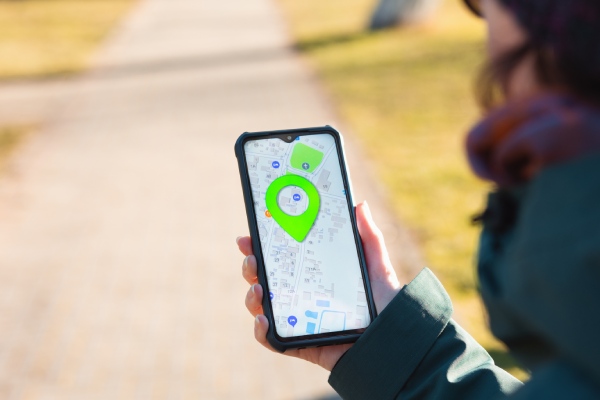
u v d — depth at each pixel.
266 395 3.96
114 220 6.41
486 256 0.80
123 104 10.80
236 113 10.04
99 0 24.52
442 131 8.95
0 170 7.92
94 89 11.88
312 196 1.39
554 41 0.69
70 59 14.52
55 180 7.54
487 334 4.36
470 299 4.83
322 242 1.37
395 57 13.45
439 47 14.09
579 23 0.67
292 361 4.27
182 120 9.79
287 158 1.42
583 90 0.69
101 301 5.00
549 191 0.69
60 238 6.06
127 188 7.23
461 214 6.32
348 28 16.75
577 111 0.69
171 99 10.98
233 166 7.82
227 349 4.40
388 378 1.13
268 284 1.34
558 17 0.68
